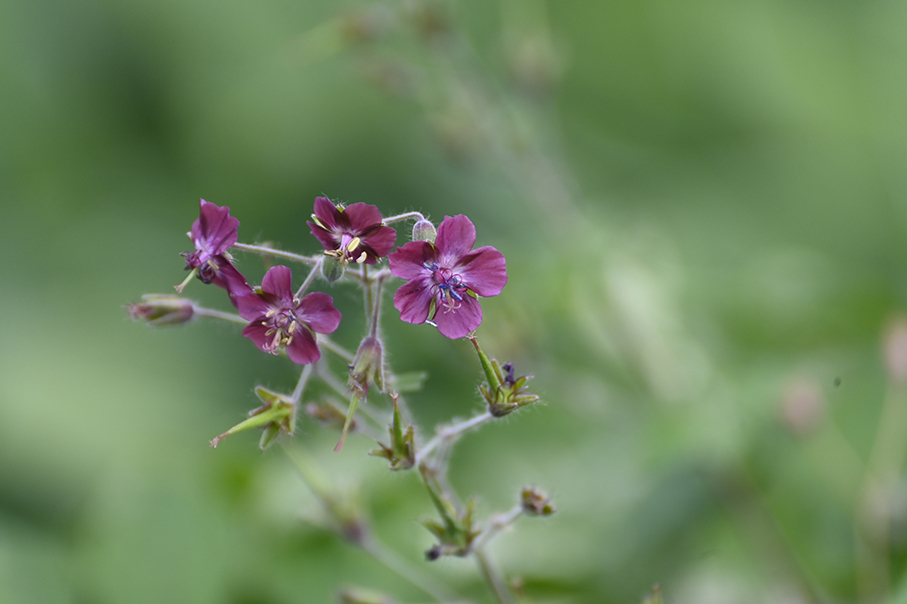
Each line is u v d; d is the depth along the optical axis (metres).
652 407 0.88
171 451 0.83
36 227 1.00
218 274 0.72
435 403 0.88
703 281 0.94
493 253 0.72
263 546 0.82
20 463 0.88
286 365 0.90
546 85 0.93
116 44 1.03
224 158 1.04
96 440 0.89
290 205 1.04
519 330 0.87
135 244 1.00
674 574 0.83
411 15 0.89
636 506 0.85
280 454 0.84
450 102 0.93
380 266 0.75
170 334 0.96
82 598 0.80
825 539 0.84
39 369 0.91
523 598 0.75
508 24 1.01
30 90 1.00
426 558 0.74
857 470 0.84
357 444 0.84
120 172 1.03
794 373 0.86
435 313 0.72
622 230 0.96
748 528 0.84
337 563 0.82
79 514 0.87
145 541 0.81
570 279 0.89
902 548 0.82
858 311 0.89
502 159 0.95
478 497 0.74
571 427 0.88
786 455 0.86
